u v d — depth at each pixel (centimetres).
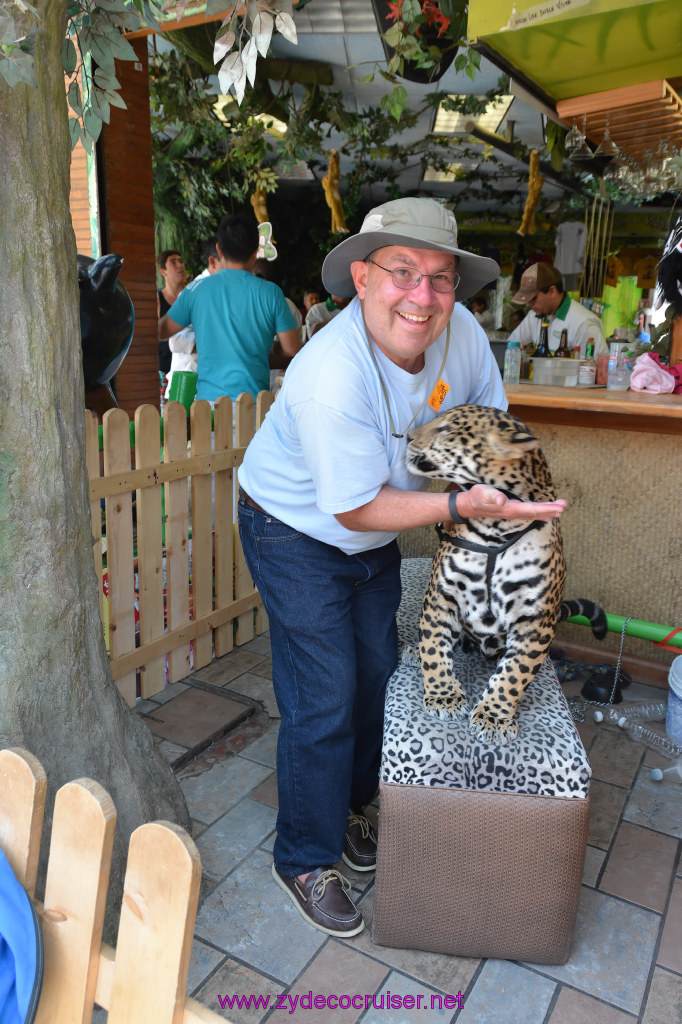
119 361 355
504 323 1202
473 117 772
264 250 827
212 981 194
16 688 186
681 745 293
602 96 389
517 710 200
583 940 209
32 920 102
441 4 356
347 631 206
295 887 217
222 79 165
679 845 248
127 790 204
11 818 112
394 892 195
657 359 362
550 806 183
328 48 570
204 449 331
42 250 175
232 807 261
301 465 196
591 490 346
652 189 499
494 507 168
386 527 183
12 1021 102
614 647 359
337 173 766
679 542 332
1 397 175
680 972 199
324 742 205
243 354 410
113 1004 104
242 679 344
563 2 283
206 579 346
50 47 169
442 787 185
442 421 190
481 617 197
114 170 461
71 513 191
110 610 298
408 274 174
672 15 290
